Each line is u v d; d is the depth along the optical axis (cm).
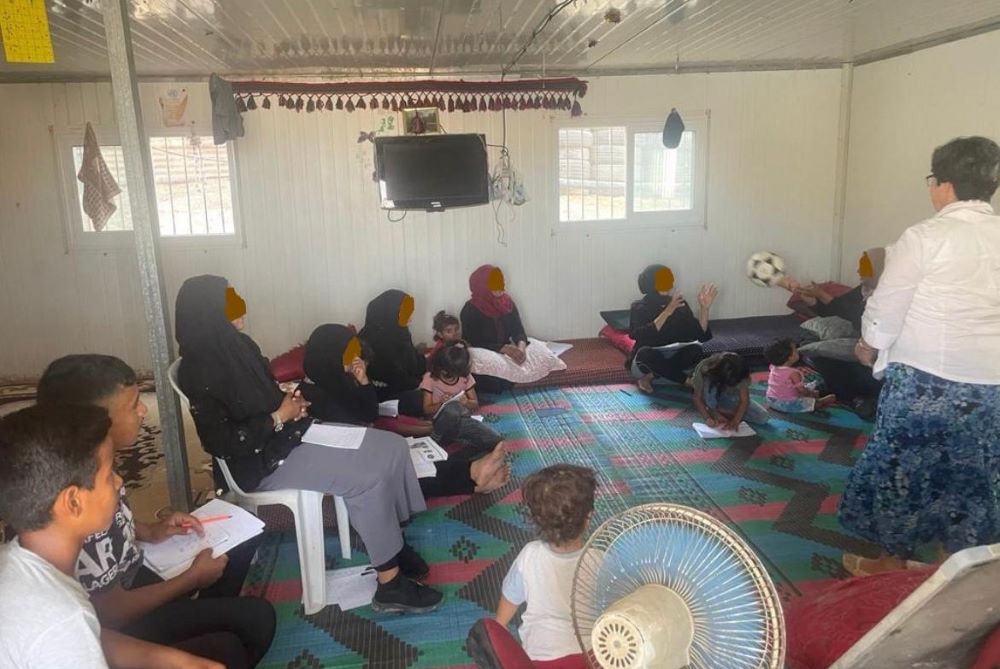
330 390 329
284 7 320
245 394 237
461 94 507
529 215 539
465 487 319
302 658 223
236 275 518
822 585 251
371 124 510
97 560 165
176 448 259
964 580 95
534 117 525
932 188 223
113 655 144
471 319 483
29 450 123
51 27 349
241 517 214
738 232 564
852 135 550
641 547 117
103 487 133
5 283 503
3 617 119
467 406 407
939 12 388
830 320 478
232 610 181
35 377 517
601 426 405
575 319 560
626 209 551
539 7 333
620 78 529
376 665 220
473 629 140
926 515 226
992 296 209
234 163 502
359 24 357
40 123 487
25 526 126
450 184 489
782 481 329
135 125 239
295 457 242
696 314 571
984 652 112
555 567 171
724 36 427
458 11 337
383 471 238
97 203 487
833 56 523
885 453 229
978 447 217
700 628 106
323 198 515
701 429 387
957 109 450
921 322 218
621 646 100
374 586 259
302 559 242
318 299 529
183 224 511
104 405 174
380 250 528
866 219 541
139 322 519
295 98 503
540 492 171
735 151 552
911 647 110
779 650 99
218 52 418
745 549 106
